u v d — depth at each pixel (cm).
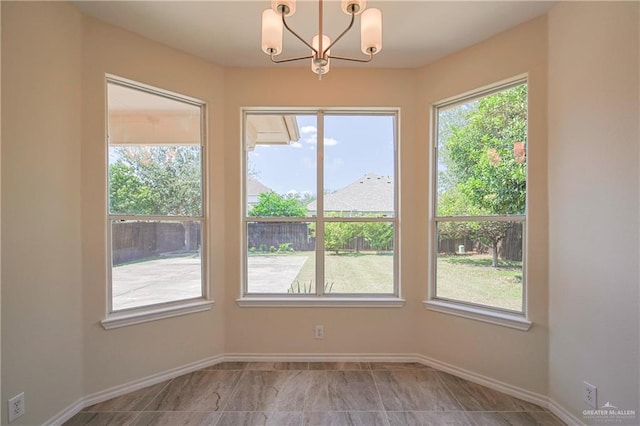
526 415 192
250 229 273
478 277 238
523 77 212
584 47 171
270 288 272
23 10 162
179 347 240
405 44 233
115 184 219
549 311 197
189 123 254
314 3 190
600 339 162
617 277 154
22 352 162
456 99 248
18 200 160
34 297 168
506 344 216
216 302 260
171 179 245
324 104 266
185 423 185
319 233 271
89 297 202
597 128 163
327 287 271
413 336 265
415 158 266
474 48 234
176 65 240
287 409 198
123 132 223
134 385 218
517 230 219
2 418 154
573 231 178
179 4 192
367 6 193
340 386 224
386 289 271
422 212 262
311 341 264
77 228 195
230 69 266
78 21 196
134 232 227
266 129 274
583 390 172
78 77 196
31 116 167
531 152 205
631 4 148
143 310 228
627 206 149
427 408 199
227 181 265
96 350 204
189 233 253
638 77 145
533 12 199
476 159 239
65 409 186
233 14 202
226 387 223
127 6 193
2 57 153
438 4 191
